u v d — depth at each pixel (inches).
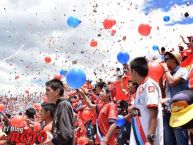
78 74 247.3
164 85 247.9
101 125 287.6
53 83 212.8
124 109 353.4
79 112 442.9
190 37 295.1
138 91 191.6
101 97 293.1
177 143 213.8
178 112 115.4
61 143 191.3
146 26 343.6
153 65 241.8
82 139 402.9
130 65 194.4
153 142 180.2
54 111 221.8
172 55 239.9
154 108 181.9
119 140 325.1
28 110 350.3
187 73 227.3
